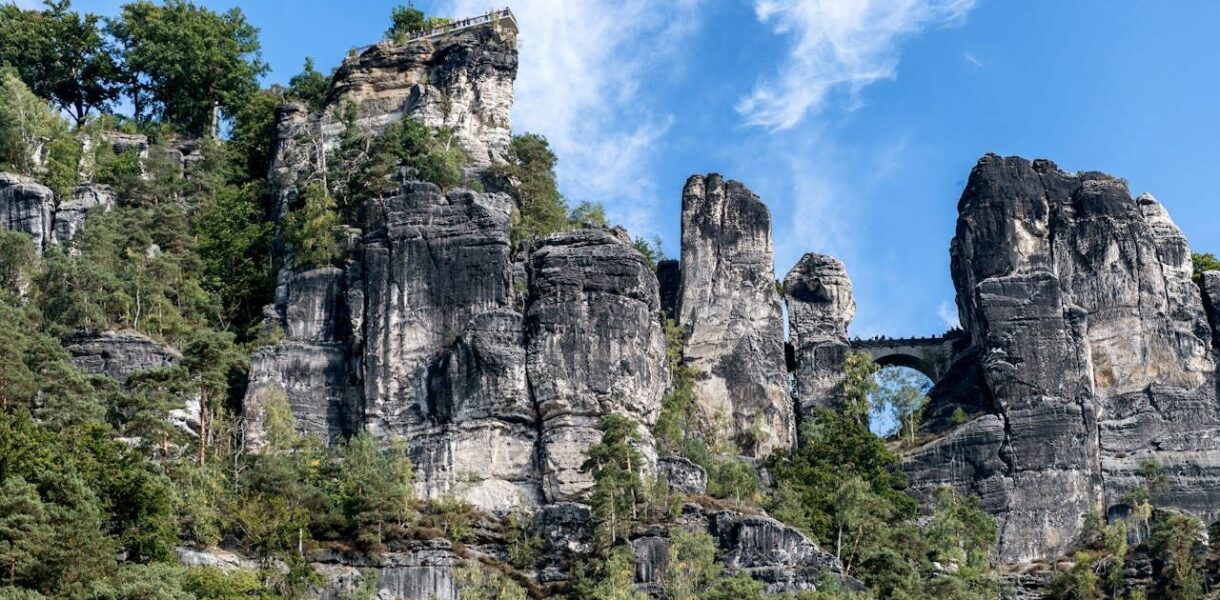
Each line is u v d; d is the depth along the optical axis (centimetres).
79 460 12538
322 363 15338
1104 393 16862
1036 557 16025
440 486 14488
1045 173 17925
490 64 17675
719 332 17400
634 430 14300
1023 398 16712
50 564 11400
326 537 13712
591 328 15012
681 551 13712
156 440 13700
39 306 15162
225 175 17888
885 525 15150
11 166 16750
